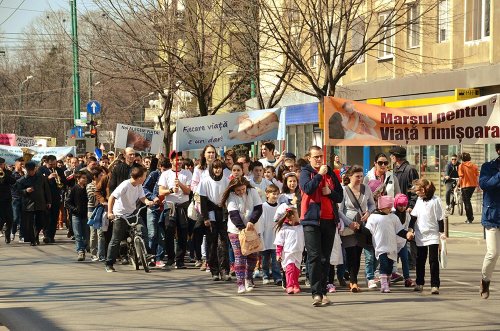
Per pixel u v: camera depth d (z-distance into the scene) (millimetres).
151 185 17797
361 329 10102
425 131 14609
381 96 33500
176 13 28969
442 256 12828
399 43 32375
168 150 29391
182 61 27016
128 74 31047
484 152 28219
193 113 38750
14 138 38625
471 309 11484
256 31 26781
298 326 10375
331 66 24547
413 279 14773
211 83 28328
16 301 12781
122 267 17203
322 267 12031
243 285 13367
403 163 15875
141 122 55969
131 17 29375
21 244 23234
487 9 28391
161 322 10789
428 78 30641
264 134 19703
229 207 13352
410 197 15633
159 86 29312
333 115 14555
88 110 41344
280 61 34000
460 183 25547
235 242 13383
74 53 32906
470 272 15586
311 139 38281
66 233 26859
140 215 17047
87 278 15406
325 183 11867
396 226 13250
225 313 11414
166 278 15344
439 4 29609
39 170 23016
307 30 26953
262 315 11211
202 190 14773
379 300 12414
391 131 14633
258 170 15734
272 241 14336
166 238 16922
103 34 29719
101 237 18062
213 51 28906
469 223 25375
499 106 14320
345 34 24609
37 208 22578
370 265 13648
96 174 17828
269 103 28109
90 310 11836
